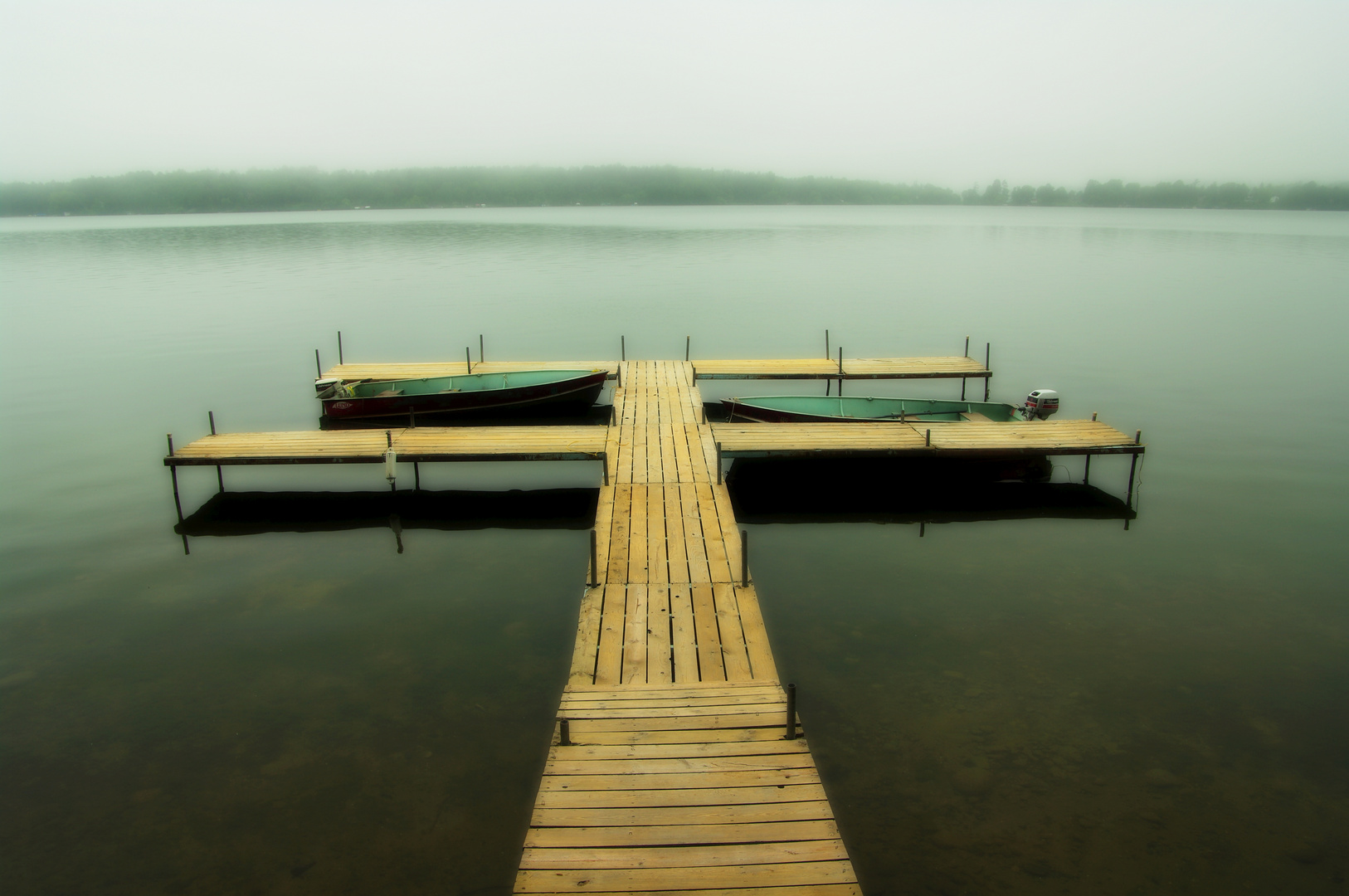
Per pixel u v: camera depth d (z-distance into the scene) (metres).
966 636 12.15
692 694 9.11
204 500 18.09
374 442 18.33
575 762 7.87
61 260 74.00
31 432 23.20
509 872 7.90
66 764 9.42
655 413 21.48
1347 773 9.27
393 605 13.23
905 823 8.52
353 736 9.88
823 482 19.50
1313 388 27.83
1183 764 9.41
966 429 19.27
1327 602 13.20
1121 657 11.59
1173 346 35.31
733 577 12.19
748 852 6.74
